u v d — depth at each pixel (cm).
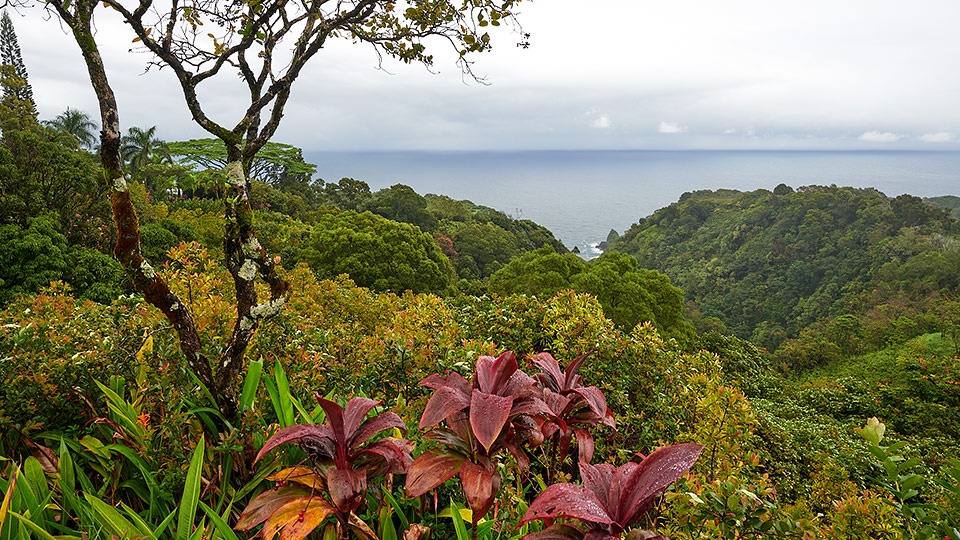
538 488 268
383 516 182
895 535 212
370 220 2542
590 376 420
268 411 234
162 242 1723
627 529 117
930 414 1464
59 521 184
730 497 168
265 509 154
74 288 1348
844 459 815
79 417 221
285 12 220
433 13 240
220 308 266
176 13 197
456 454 161
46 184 1577
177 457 200
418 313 467
